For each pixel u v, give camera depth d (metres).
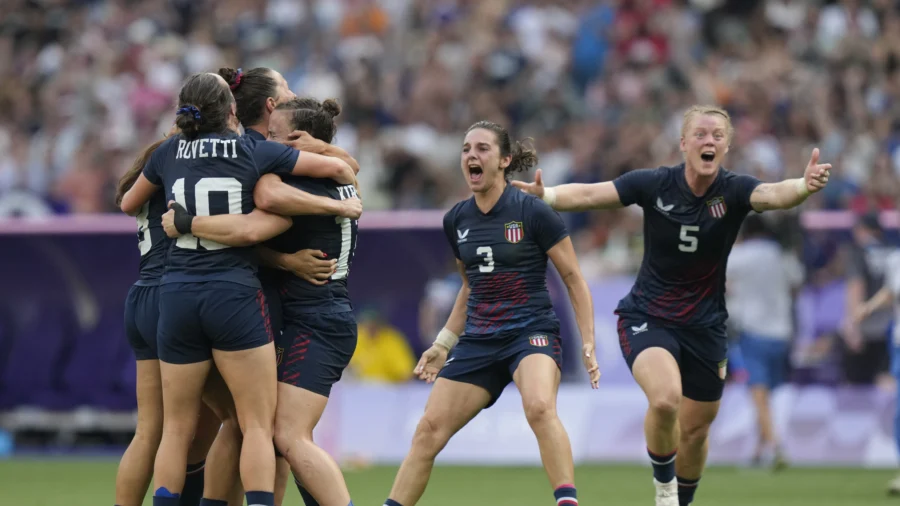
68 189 58.00
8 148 63.50
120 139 64.25
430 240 47.81
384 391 47.12
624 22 67.25
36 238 48.09
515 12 70.31
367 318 48.38
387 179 57.56
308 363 22.80
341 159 23.42
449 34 68.56
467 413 23.97
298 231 23.11
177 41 71.62
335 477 22.09
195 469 24.72
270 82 24.03
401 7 72.00
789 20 69.56
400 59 68.56
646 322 25.94
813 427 45.59
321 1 72.69
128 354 48.72
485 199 24.44
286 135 23.61
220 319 21.69
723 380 26.28
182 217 21.86
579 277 24.30
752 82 63.19
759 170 55.06
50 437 49.81
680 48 67.00
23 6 74.88
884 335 44.59
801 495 35.19
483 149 23.97
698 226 25.28
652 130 58.16
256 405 21.91
